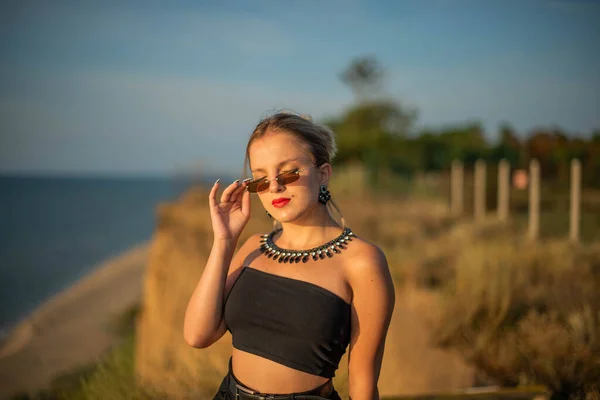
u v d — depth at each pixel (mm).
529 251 7805
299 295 1805
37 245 57344
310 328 1768
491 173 18766
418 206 18172
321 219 1974
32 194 182125
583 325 4855
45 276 38781
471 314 5660
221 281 1962
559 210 14633
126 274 33594
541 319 5180
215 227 1988
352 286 1820
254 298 1873
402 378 4551
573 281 6523
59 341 20266
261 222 9867
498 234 10844
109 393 3963
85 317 24031
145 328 8211
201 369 4242
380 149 27641
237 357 1919
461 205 17938
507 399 3562
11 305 29766
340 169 28703
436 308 6293
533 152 20594
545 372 4465
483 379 4605
